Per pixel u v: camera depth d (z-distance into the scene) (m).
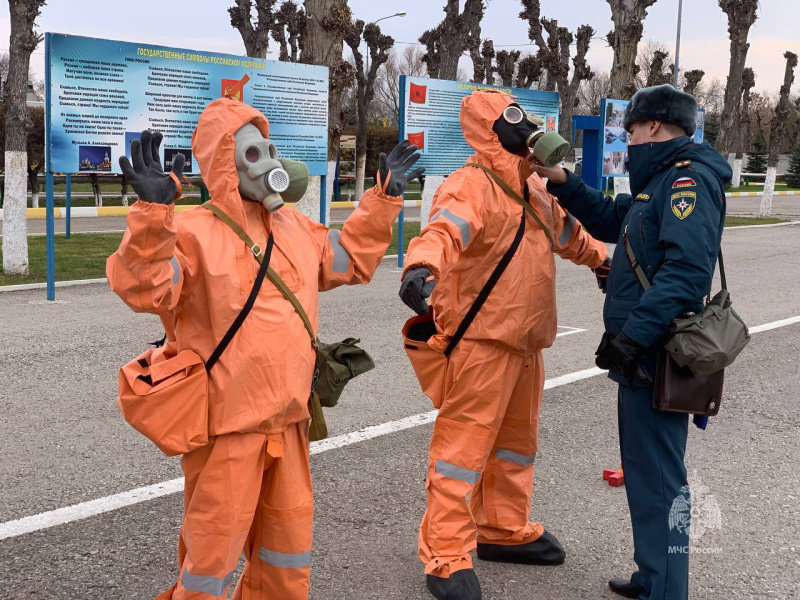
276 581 2.88
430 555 3.54
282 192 2.82
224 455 2.68
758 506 4.61
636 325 3.16
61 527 4.14
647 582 3.37
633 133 3.51
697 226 3.16
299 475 2.86
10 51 11.59
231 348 2.65
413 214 26.25
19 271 11.83
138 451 5.20
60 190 31.34
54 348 7.68
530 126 3.47
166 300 2.51
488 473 3.85
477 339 3.48
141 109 10.22
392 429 5.72
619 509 4.53
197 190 28.00
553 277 3.65
